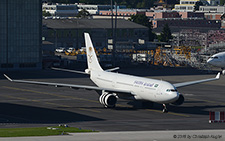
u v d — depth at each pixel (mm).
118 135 147500
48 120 189250
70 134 147375
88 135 145875
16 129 158125
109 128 169250
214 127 175000
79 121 186500
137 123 182375
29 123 180875
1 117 196875
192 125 179125
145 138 143125
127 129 167375
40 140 135000
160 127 173250
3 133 146375
